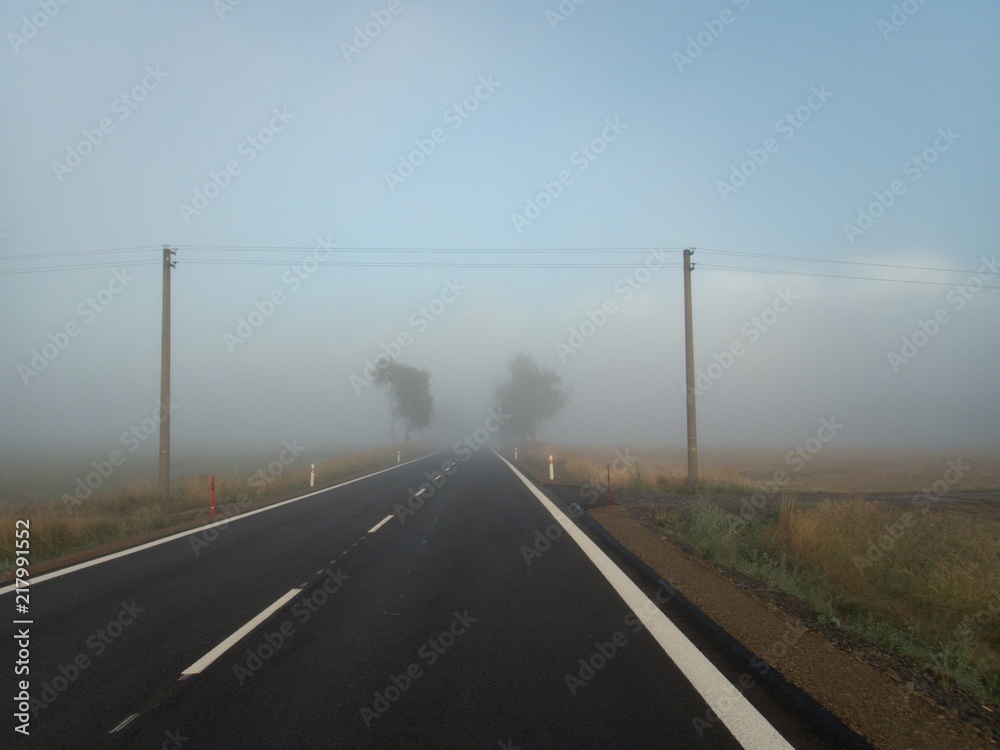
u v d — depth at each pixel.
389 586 8.57
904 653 6.41
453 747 4.08
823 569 10.47
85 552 11.59
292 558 10.62
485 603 7.66
